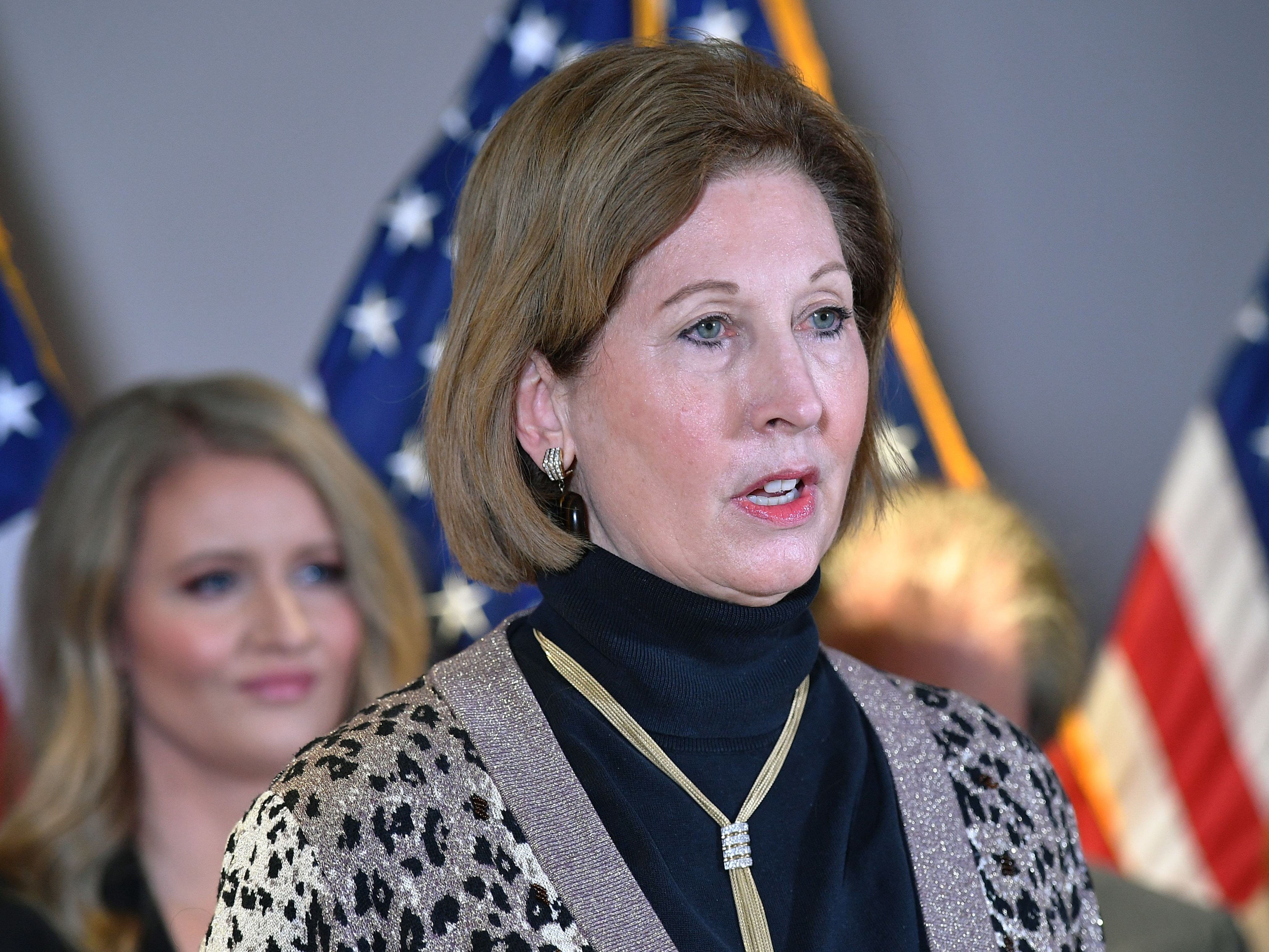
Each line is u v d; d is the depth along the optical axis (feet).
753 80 12.42
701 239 11.82
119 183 34.71
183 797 24.89
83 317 34.45
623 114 11.90
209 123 35.09
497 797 11.66
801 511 12.13
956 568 23.08
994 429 36.52
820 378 12.25
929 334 36.52
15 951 23.17
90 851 24.18
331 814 11.27
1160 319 36.68
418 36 35.76
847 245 13.48
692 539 11.99
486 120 34.60
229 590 25.08
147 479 25.08
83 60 34.68
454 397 12.84
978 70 36.65
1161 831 35.70
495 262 12.44
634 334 11.97
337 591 25.94
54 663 24.76
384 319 34.45
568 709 12.32
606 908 11.28
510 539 12.84
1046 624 22.99
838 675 14.17
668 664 12.31
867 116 36.17
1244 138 36.60
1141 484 36.47
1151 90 36.60
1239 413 36.04
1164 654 35.81
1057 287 36.68
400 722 12.07
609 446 12.25
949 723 13.98
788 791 12.69
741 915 11.81
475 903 11.19
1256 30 36.78
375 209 35.50
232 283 35.09
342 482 26.05
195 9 35.09
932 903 12.63
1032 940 12.92
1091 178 36.50
